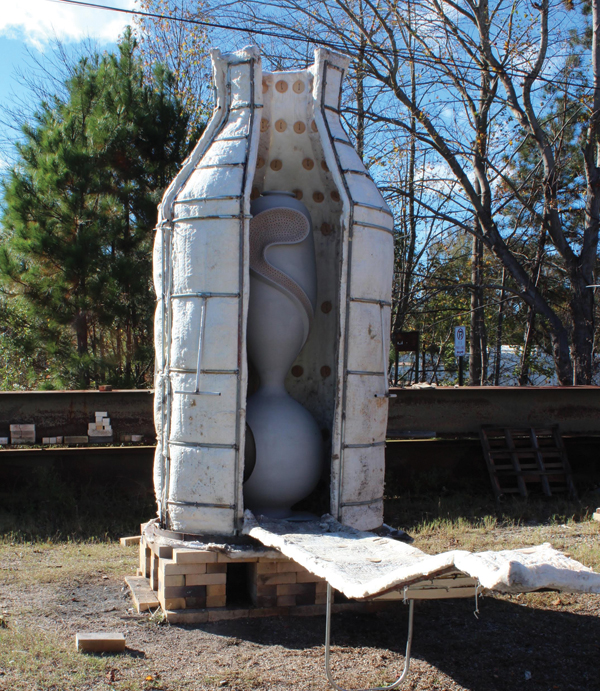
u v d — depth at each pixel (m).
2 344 16.05
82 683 3.88
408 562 3.98
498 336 22.00
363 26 17.53
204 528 5.13
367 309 5.41
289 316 5.67
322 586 5.18
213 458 5.09
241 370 5.07
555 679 4.23
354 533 4.86
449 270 25.58
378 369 5.53
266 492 5.53
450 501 9.23
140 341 16.02
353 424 5.35
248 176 5.21
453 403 10.00
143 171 15.75
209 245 5.12
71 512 8.23
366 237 5.39
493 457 9.93
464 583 3.84
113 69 16.39
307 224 5.75
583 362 17.14
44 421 8.70
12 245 14.65
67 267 14.05
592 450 10.74
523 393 10.22
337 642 4.66
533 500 9.64
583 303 17.30
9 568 6.20
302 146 6.06
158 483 5.47
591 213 17.09
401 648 4.61
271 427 5.54
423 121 17.39
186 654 4.37
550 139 20.33
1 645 4.30
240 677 4.05
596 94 16.62
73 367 14.52
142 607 5.11
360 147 19.08
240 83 5.57
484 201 18.09
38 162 14.97
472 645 4.71
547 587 2.85
